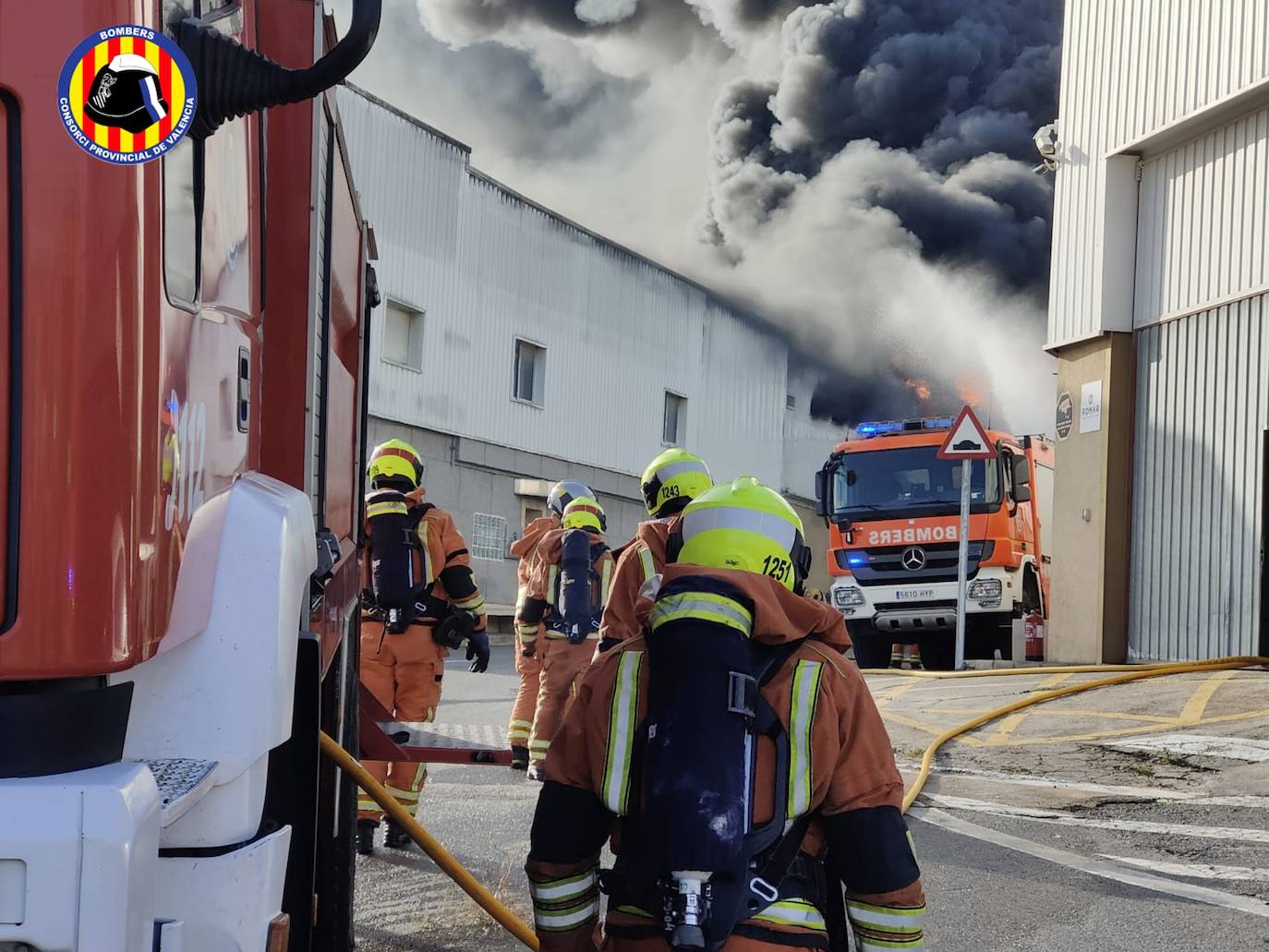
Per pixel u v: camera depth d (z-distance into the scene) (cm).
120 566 202
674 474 555
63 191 200
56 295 198
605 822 241
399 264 2533
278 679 248
